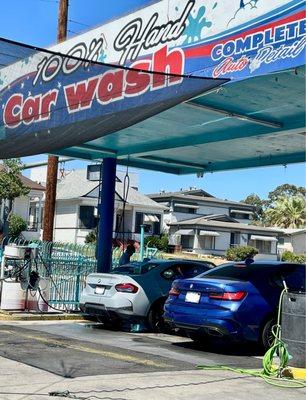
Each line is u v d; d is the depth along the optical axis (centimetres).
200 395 651
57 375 718
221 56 1002
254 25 950
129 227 4772
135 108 1008
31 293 1380
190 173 1850
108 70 1032
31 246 1406
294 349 785
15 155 1172
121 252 2128
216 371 808
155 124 1298
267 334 978
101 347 980
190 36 1060
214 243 5581
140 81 1005
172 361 879
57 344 980
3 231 2517
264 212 8312
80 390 643
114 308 1203
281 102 1101
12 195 3753
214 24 1020
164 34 1108
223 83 917
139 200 4816
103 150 1625
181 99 954
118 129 1025
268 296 988
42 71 1084
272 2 926
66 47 1336
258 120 1205
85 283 1397
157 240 4534
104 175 1670
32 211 4744
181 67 1070
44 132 1105
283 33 904
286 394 682
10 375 706
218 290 970
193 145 1437
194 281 1012
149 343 1073
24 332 1122
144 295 1211
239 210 6606
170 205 5922
